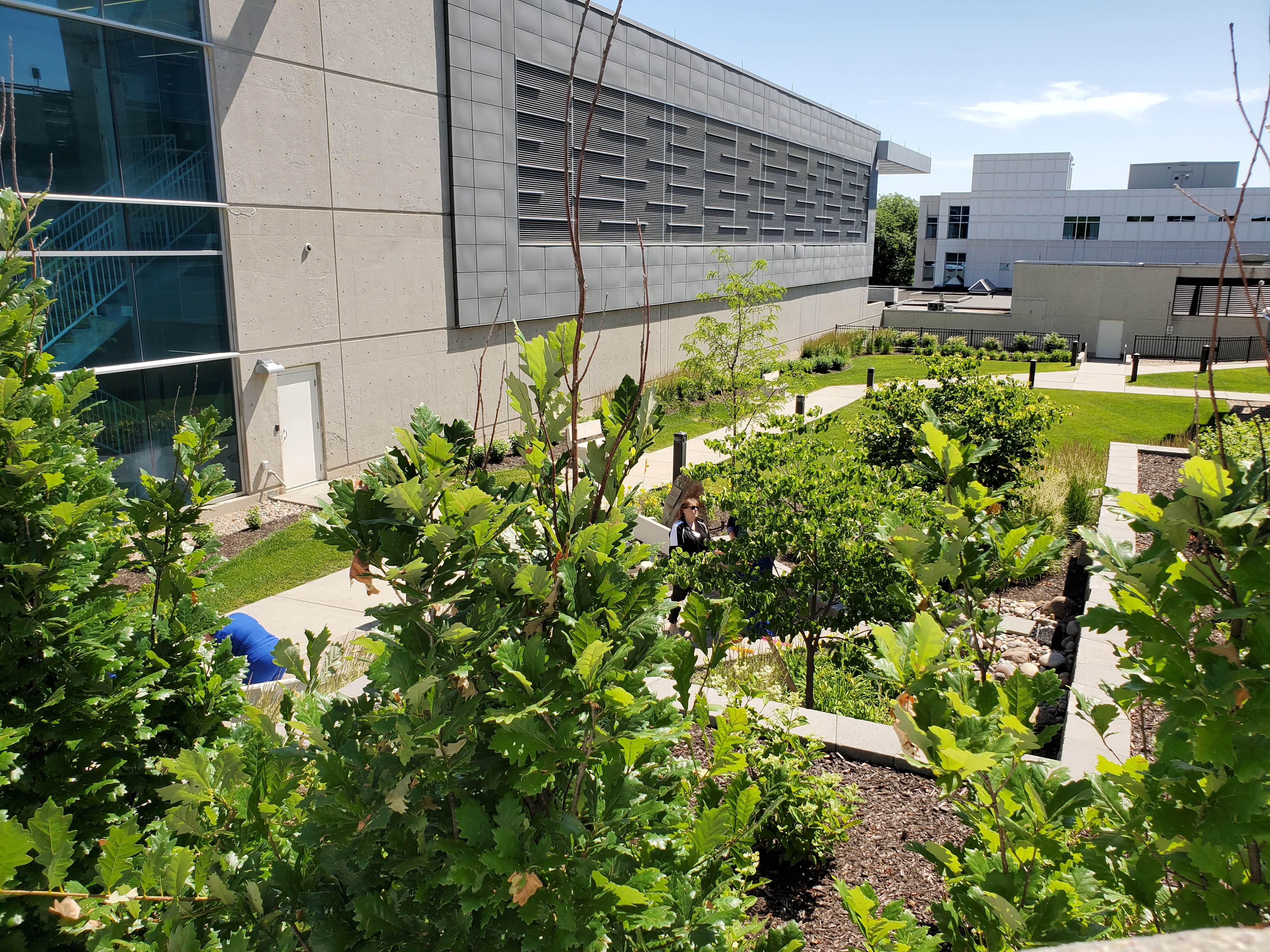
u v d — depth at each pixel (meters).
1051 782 2.50
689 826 2.63
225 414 13.46
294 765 2.65
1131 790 2.18
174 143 12.26
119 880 2.59
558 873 1.96
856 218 43.59
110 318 11.75
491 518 2.06
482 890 1.90
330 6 14.14
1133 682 2.04
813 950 4.20
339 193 14.73
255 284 13.52
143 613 3.94
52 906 2.44
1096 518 12.77
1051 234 72.25
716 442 8.03
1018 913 2.19
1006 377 12.55
